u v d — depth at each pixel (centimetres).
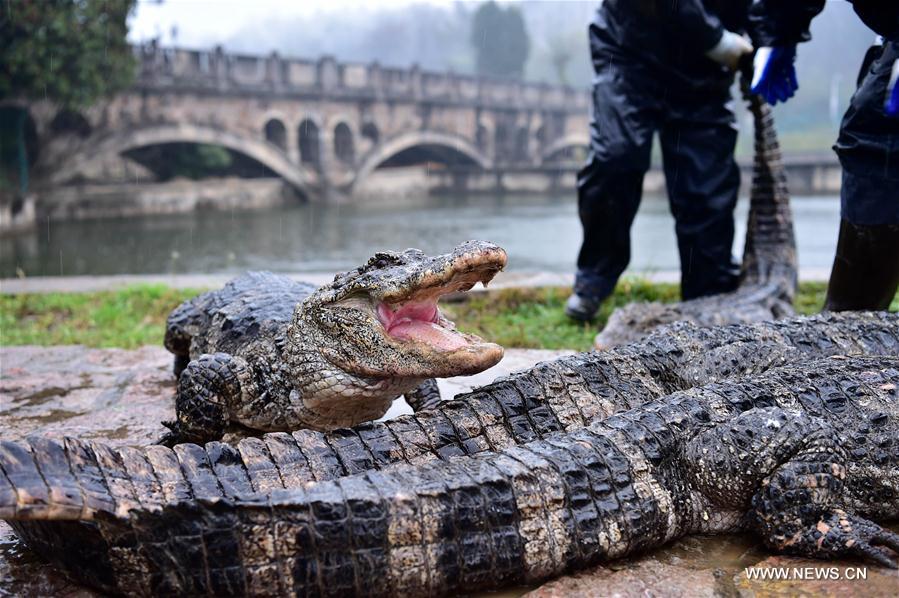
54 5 2416
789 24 482
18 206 2622
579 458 265
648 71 589
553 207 3656
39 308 761
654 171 4359
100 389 492
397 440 282
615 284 664
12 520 256
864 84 412
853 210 427
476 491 246
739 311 573
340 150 4219
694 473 285
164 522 222
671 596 248
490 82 4869
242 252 2025
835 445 285
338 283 315
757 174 677
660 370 346
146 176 3822
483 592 254
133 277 914
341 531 229
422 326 309
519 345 602
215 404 350
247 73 3609
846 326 389
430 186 4841
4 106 2644
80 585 250
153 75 3197
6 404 462
